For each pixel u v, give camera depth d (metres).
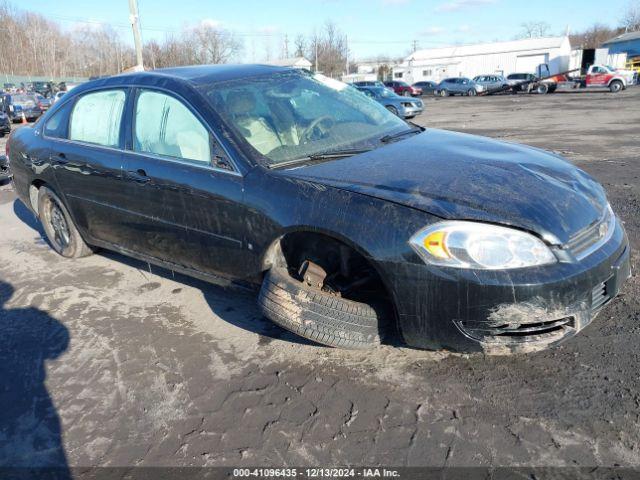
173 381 2.80
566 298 2.27
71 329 3.44
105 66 80.56
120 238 3.79
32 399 2.74
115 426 2.49
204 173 3.01
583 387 2.49
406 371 2.73
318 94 3.64
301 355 2.95
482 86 37.75
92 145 3.79
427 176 2.64
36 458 2.33
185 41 60.94
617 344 2.81
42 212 4.64
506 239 2.26
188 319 3.46
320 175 2.72
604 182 6.63
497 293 2.24
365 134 3.38
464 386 2.58
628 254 2.66
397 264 2.37
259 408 2.54
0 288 4.18
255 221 2.79
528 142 11.17
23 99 25.14
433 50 60.41
